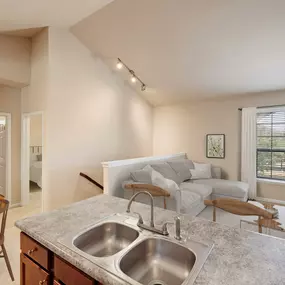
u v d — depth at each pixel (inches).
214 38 129.5
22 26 128.4
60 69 142.5
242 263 38.0
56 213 61.9
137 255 45.4
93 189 165.0
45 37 138.8
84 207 67.1
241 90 184.1
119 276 34.9
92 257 40.3
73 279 41.4
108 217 58.9
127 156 205.5
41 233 49.3
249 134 188.1
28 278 52.3
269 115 185.9
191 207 130.1
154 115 247.8
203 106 215.6
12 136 165.9
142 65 172.1
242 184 171.6
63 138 145.1
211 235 48.7
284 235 94.7
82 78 157.5
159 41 141.7
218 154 206.4
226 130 202.8
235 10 108.6
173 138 235.1
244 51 135.3
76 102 153.4
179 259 44.9
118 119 192.5
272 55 134.5
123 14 125.0
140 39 143.5
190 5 111.2
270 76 157.5
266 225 95.6
